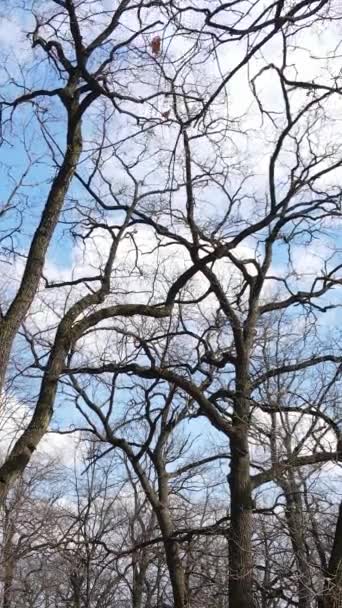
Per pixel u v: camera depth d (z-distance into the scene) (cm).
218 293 1658
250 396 1669
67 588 3008
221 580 1783
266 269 1730
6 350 995
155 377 1595
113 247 1320
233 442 1612
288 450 1703
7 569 2347
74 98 1173
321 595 1356
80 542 1961
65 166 1130
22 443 989
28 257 1067
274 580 1586
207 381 1712
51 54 1197
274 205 1611
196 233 1616
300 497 1719
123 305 1275
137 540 2366
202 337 1725
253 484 1585
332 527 1738
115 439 1777
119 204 1558
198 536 1788
